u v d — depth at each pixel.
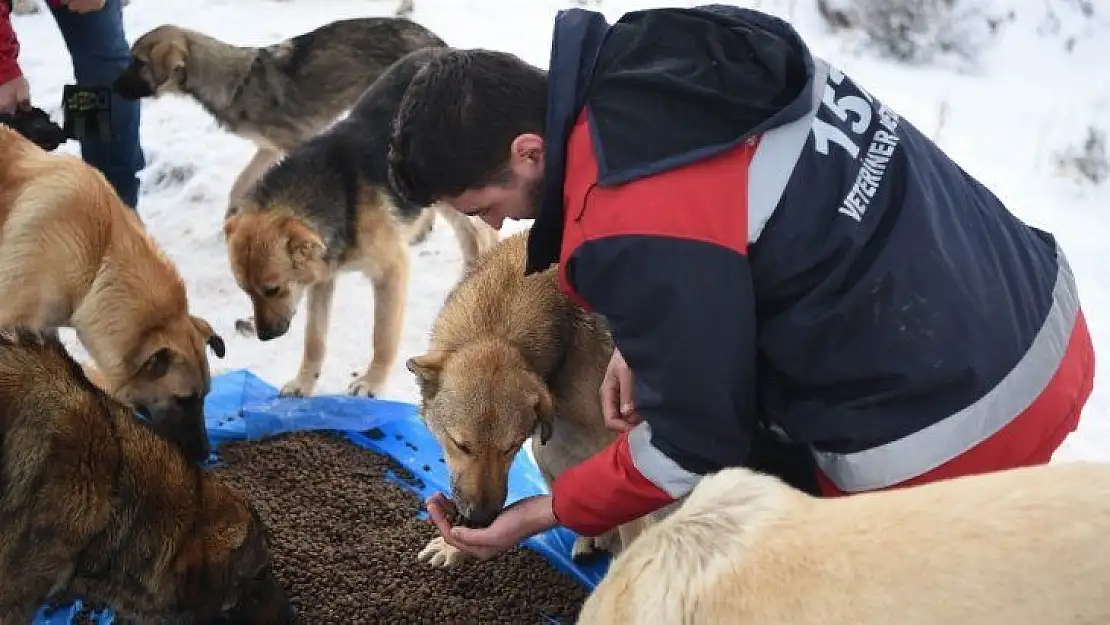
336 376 4.76
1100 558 1.19
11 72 4.18
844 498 1.44
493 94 1.89
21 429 2.57
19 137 3.82
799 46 1.91
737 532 1.42
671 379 1.82
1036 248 2.24
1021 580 1.19
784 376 2.05
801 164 1.79
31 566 2.63
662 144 1.74
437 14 7.73
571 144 1.83
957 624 1.19
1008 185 5.77
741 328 1.77
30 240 3.63
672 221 1.70
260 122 5.79
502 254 3.23
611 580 1.57
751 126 1.76
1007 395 1.96
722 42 1.86
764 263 1.81
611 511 2.12
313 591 3.28
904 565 1.25
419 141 1.92
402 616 3.21
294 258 4.32
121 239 3.77
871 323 1.87
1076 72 6.98
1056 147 6.07
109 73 5.06
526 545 3.52
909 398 1.94
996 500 1.29
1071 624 1.16
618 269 1.74
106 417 2.73
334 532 3.53
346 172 4.63
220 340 4.04
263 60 5.71
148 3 7.78
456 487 2.84
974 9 7.16
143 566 2.74
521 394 2.81
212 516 2.79
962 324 1.89
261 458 3.88
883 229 1.86
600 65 1.85
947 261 1.89
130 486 2.69
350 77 5.79
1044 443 2.05
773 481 1.53
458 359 2.91
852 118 1.95
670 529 1.49
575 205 1.80
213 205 5.79
